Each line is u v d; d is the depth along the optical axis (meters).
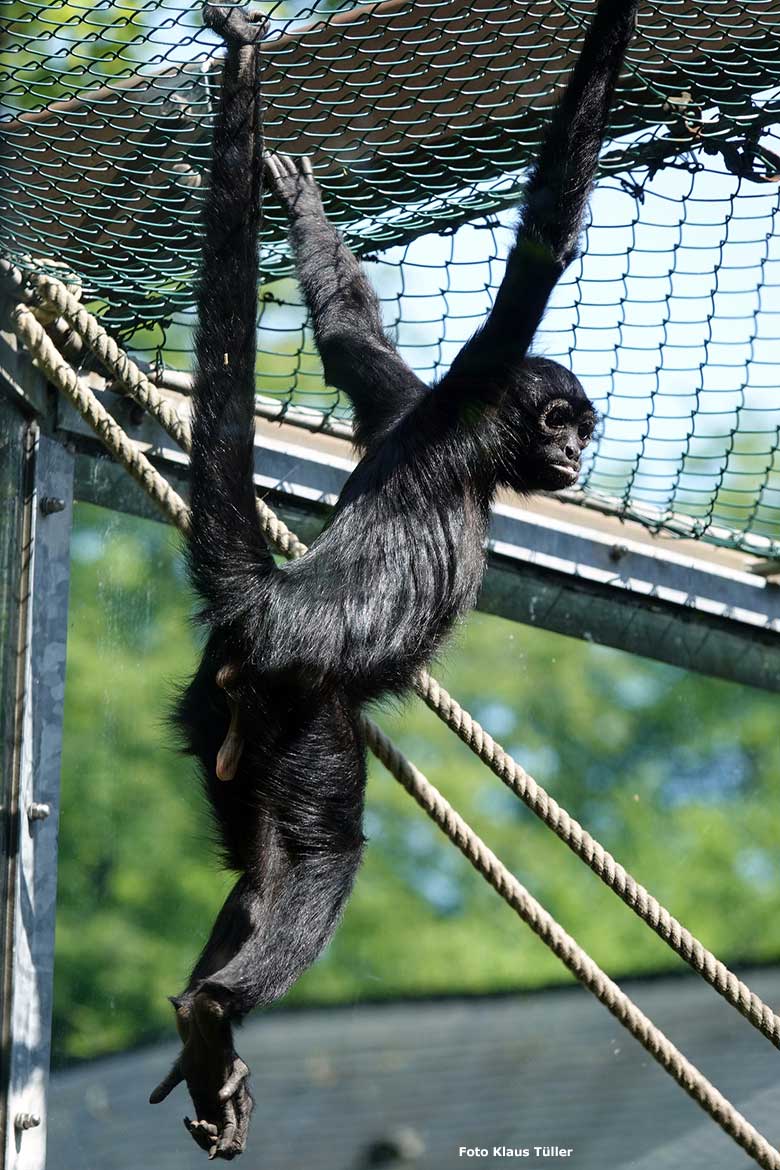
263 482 13.83
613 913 35.34
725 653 16.38
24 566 12.16
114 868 27.88
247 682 9.78
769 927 34.78
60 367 11.32
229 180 10.02
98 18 11.84
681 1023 32.22
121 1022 27.88
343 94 11.48
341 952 34.66
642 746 36.84
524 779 11.12
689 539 15.66
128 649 25.69
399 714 10.62
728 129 11.99
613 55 10.57
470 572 10.71
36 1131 11.39
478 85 11.51
